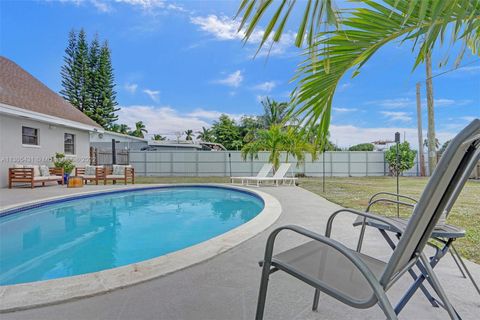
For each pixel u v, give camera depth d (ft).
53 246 13.82
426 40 4.94
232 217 20.79
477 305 6.06
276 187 34.40
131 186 33.76
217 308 5.99
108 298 6.40
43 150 35.04
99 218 20.07
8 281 9.91
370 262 5.15
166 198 29.48
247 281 7.32
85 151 43.57
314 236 4.08
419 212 3.46
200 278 7.48
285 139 39.47
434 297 6.45
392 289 6.93
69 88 81.20
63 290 6.67
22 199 22.15
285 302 6.25
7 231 16.38
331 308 6.01
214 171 56.80
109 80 87.40
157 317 5.65
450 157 3.20
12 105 28.78
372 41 5.27
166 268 8.01
